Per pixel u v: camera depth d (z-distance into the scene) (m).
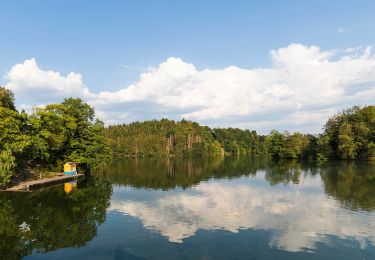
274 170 96.56
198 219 35.94
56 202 44.56
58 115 72.81
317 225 33.34
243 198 48.78
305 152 151.50
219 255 25.02
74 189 56.69
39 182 58.56
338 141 134.38
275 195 51.25
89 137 82.19
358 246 27.11
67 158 78.69
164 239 28.78
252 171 94.75
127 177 79.25
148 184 65.88
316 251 25.95
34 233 30.45
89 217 36.56
